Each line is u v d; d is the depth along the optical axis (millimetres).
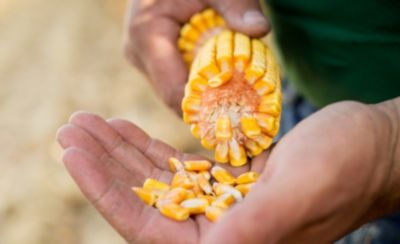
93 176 356
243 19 493
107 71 1279
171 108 547
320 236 355
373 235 537
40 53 1337
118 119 425
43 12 1545
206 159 438
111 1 1633
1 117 1096
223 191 401
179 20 544
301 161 335
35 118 1062
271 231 323
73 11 1531
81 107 1139
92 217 856
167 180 421
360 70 508
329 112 362
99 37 1447
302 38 524
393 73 502
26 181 897
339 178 337
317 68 526
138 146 425
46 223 823
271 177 338
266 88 431
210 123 439
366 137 351
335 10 498
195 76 440
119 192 359
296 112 578
